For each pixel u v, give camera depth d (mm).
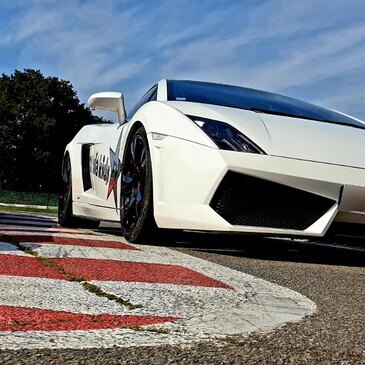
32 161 57438
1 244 2820
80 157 4941
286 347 1219
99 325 1306
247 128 3111
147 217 3430
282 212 3002
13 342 1121
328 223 3004
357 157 3146
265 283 2176
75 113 60344
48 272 2047
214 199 3010
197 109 3357
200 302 1682
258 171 2924
